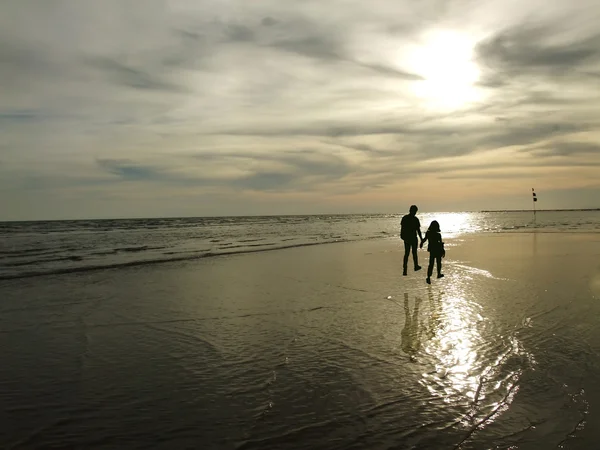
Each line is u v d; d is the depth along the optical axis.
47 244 28.25
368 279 11.91
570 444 3.51
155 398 4.49
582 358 5.34
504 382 4.68
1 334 6.91
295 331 6.86
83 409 4.25
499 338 6.17
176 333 6.87
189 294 10.09
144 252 21.94
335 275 12.83
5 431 3.82
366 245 25.44
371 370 5.13
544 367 5.07
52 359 5.73
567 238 27.08
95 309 8.65
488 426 3.81
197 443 3.60
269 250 22.34
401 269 14.05
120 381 4.95
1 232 47.00
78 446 3.57
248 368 5.29
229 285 11.28
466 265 14.23
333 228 58.06
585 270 12.59
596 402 4.20
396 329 6.83
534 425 3.81
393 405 4.24
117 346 6.25
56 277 12.99
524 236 30.22
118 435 3.74
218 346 6.17
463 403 4.25
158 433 3.78
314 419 3.99
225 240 32.09
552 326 6.74
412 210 12.36
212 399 4.44
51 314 8.24
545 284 10.36
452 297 9.09
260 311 8.29
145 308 8.69
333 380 4.87
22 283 11.90
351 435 3.70
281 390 4.63
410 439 3.62
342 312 8.05
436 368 5.15
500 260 15.51
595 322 6.93
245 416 4.07
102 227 63.78
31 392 4.67
